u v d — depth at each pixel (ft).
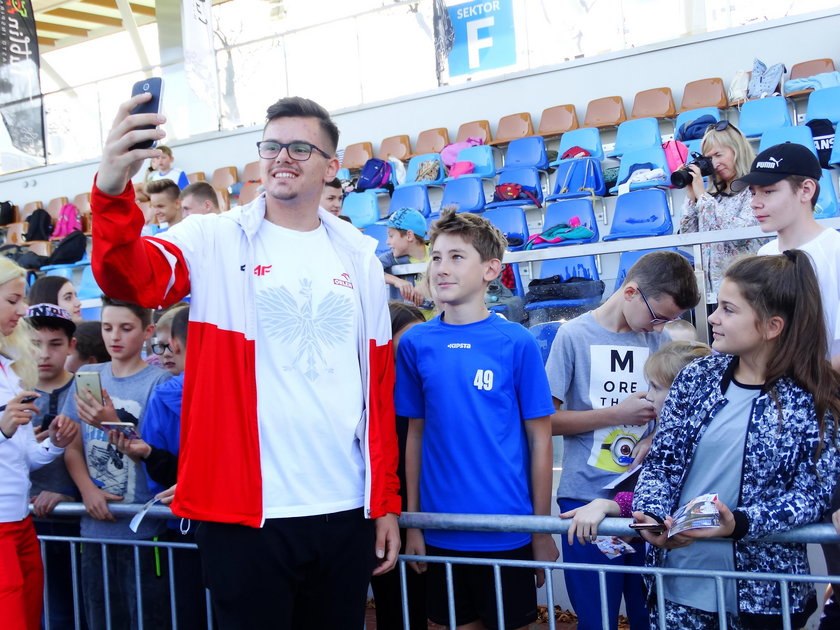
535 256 11.30
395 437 6.67
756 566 5.92
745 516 5.50
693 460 6.16
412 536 7.13
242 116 32.71
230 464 5.71
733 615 5.90
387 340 6.68
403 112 30.42
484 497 6.93
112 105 34.06
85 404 7.58
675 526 5.50
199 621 8.11
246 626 5.74
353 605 6.10
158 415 7.90
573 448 8.30
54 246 31.17
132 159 4.86
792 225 8.20
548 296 11.35
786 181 8.09
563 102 28.07
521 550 7.06
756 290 5.88
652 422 8.00
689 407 6.28
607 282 11.50
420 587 8.09
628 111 27.12
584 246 10.95
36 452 7.77
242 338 5.91
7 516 7.20
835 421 5.81
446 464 7.06
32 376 8.23
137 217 5.12
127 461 8.65
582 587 8.07
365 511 6.09
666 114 25.88
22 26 32.12
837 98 22.65
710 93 25.26
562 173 24.40
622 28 27.35
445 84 30.01
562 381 8.43
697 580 6.01
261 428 5.86
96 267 5.12
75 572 8.25
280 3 32.78
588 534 6.26
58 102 35.14
